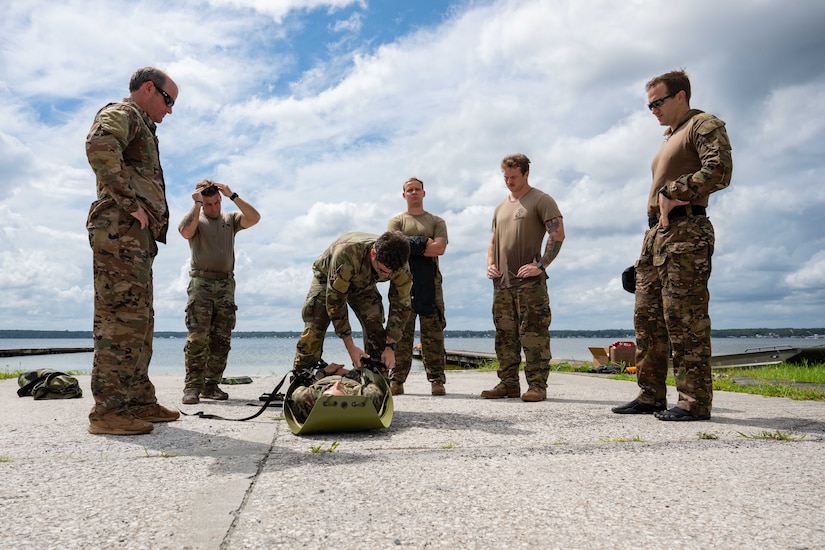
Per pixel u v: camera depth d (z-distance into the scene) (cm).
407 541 159
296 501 194
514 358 521
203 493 203
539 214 500
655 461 255
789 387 609
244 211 512
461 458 261
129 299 322
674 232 372
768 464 249
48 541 159
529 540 160
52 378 536
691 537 162
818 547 155
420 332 554
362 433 327
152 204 337
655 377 410
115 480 221
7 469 240
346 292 369
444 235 546
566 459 260
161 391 596
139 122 333
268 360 3191
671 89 387
